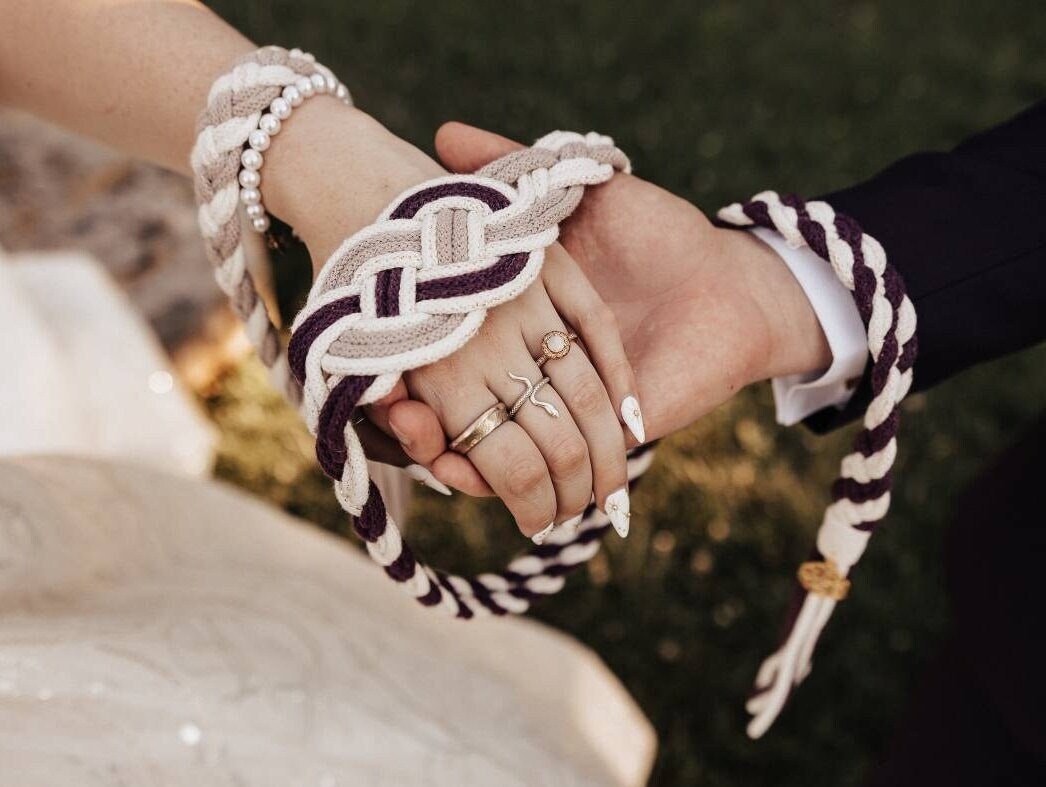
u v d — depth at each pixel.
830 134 2.90
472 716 1.22
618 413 0.95
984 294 1.03
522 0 3.18
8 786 0.86
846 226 1.02
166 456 2.17
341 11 3.07
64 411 1.90
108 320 2.29
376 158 0.98
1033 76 3.08
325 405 0.86
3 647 0.92
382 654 1.25
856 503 1.05
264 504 1.52
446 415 0.90
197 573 1.32
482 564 2.13
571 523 0.98
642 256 1.07
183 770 0.94
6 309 1.86
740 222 1.10
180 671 0.98
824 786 1.92
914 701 1.45
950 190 1.06
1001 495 1.22
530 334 0.92
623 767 1.62
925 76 3.06
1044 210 1.03
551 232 0.91
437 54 2.99
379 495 0.93
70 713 0.92
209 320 2.45
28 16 1.04
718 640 2.07
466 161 1.06
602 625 2.07
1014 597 1.14
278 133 1.00
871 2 3.30
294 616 1.21
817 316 1.08
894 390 0.99
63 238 2.44
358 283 0.88
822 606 1.11
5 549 1.09
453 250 0.88
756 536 2.18
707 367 1.03
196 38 1.04
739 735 1.96
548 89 2.95
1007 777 1.22
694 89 2.99
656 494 2.22
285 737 0.99
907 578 2.12
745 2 3.27
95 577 1.20
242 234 1.07
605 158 1.02
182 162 1.09
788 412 1.19
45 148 2.46
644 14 3.18
